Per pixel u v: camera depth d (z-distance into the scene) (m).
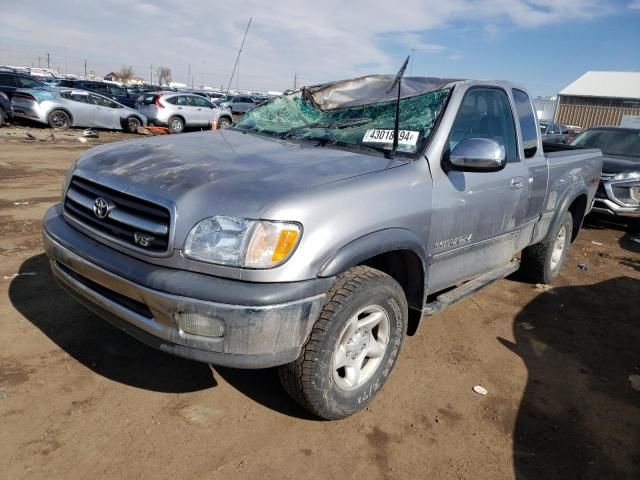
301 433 2.57
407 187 2.70
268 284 2.14
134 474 2.20
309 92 3.79
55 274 2.79
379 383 2.80
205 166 2.55
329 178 2.47
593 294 5.02
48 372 2.85
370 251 2.40
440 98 3.16
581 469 2.53
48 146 12.60
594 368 3.55
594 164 5.39
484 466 2.48
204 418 2.61
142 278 2.21
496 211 3.48
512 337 3.90
